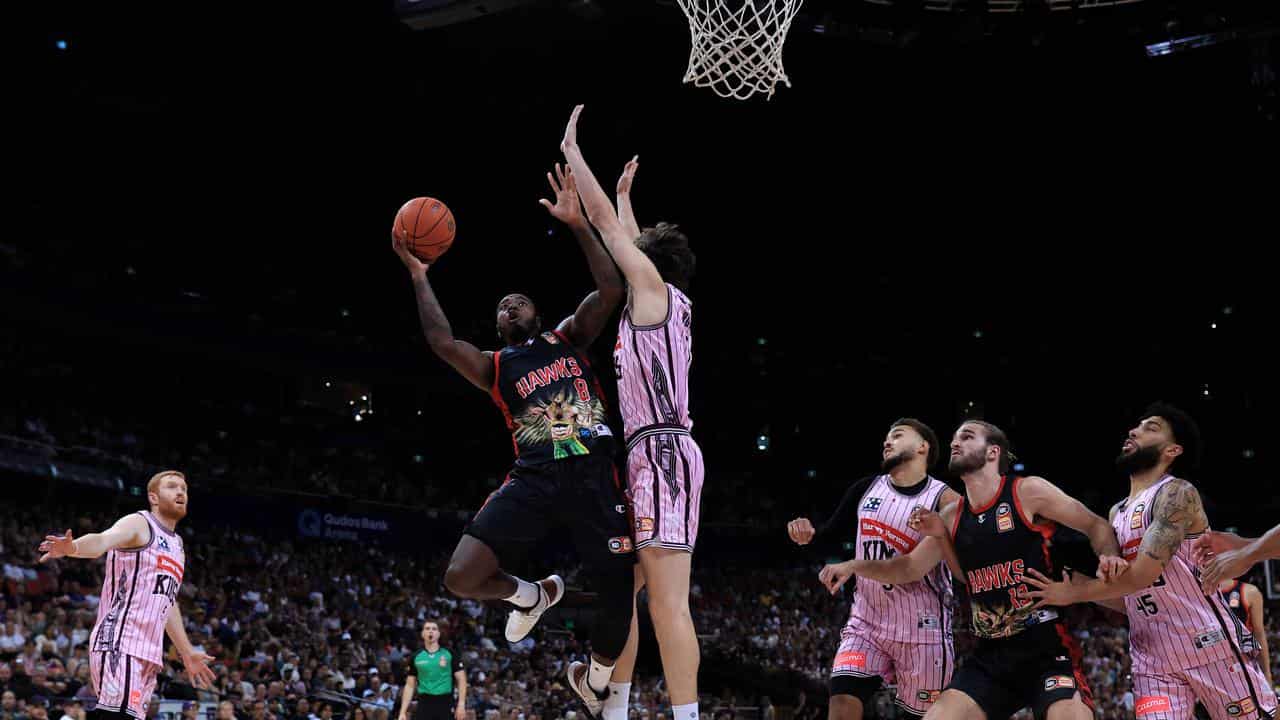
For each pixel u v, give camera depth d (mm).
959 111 25312
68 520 19703
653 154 27469
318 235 28297
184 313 23625
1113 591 4934
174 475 6168
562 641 22547
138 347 23625
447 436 28812
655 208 29906
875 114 25578
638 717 16547
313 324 26625
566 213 4223
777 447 32406
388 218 28656
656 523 3926
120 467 21297
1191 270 31172
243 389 26250
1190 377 31750
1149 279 31641
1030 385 32750
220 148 25594
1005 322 32719
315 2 21516
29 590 16328
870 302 32719
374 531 25078
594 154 27266
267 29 22500
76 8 21500
